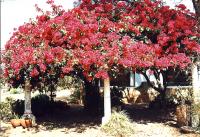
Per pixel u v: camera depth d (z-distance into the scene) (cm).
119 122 1180
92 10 1366
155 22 1340
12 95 2128
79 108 1788
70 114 1590
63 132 1242
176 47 1272
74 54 1171
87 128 1284
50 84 1565
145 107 1741
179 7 1372
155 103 1672
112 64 1165
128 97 1934
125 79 1986
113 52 1159
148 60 1208
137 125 1312
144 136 1155
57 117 1521
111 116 1211
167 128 1257
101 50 1184
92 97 1542
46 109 1611
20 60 1209
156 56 1239
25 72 1266
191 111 1200
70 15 1252
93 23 1257
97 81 1536
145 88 1923
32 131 1266
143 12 1327
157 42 1316
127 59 1168
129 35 1305
